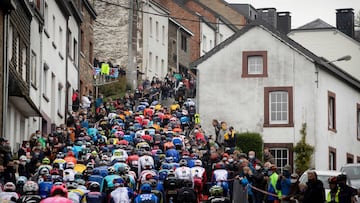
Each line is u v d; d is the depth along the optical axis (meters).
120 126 72.62
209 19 161.25
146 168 51.41
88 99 89.38
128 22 134.38
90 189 44.44
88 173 50.88
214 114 90.81
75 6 88.88
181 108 95.00
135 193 47.88
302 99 90.00
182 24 154.62
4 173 47.72
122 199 43.84
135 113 82.06
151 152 59.41
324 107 91.38
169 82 113.75
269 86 90.25
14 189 41.28
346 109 96.94
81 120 75.31
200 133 74.56
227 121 90.62
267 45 90.62
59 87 84.19
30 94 69.56
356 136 99.50
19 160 52.41
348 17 127.81
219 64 91.19
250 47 90.88
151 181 48.00
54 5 80.44
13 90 60.19
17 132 65.62
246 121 90.38
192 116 91.12
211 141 72.69
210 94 91.12
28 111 66.62
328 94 92.31
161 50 144.12
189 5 162.50
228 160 58.53
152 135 69.19
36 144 57.53
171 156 61.03
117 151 56.22
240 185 51.69
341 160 95.12
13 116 63.62
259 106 90.25
